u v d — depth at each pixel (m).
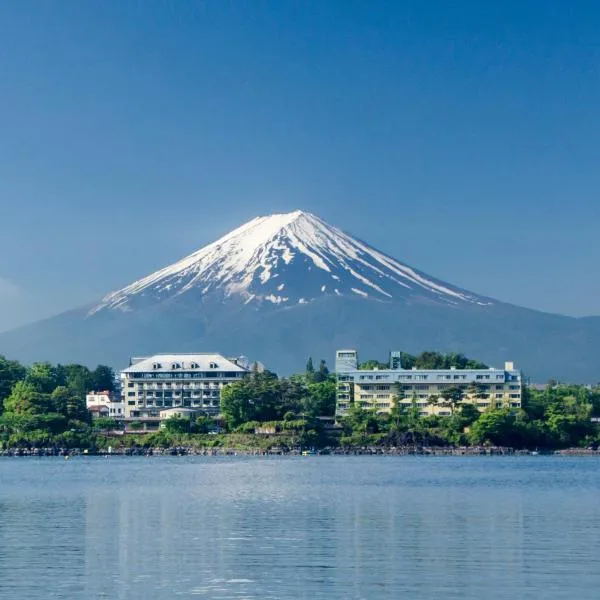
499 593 141.38
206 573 155.25
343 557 167.50
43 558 167.75
